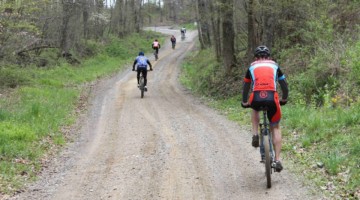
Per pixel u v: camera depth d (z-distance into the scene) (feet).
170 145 29.73
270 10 46.21
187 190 20.39
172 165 24.73
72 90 61.77
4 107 42.04
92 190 21.03
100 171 24.29
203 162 25.09
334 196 18.15
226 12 55.88
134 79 81.71
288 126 31.50
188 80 79.56
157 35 196.13
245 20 57.98
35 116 38.45
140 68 57.00
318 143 25.84
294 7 45.42
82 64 99.04
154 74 90.94
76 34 108.78
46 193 20.77
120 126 37.88
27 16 63.41
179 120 39.60
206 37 118.93
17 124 34.30
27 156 26.99
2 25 56.44
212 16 59.88
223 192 19.88
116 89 67.62
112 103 52.60
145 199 19.44
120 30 163.73
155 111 45.50
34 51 84.38
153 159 26.27
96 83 76.43
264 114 19.76
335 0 47.39
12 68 68.39
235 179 21.68
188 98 56.65
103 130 36.47
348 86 33.78
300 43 49.96
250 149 27.43
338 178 19.92
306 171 21.79
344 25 45.37
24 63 77.00
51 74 76.38
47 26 86.12
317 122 28.58
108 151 29.04
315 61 38.81
